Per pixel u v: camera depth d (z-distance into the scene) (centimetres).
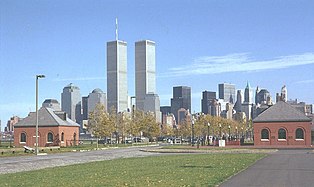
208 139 10650
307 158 4216
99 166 3544
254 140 8906
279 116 8794
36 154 5884
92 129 10281
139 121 12544
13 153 6134
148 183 2191
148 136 13612
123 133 12094
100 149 7931
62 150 7281
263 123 8844
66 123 10075
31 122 9894
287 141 8694
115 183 2217
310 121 8600
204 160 4019
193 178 2400
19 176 2752
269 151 5972
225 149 6788
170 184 2133
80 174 2798
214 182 2197
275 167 3120
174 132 15625
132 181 2297
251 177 2444
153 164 3631
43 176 2714
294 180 2277
